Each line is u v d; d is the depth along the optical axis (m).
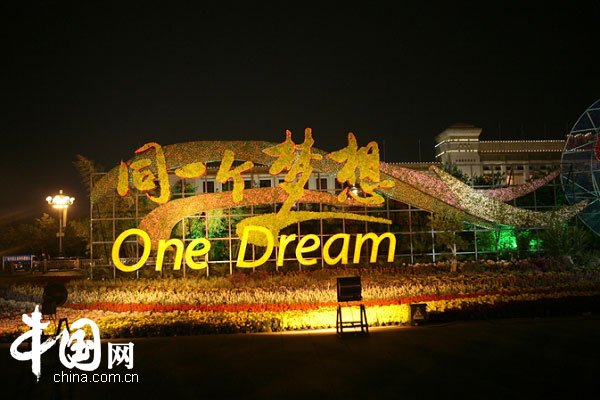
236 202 23.30
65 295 12.81
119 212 26.39
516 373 8.59
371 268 23.69
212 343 11.24
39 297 19.77
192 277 23.17
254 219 22.98
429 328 12.27
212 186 39.69
